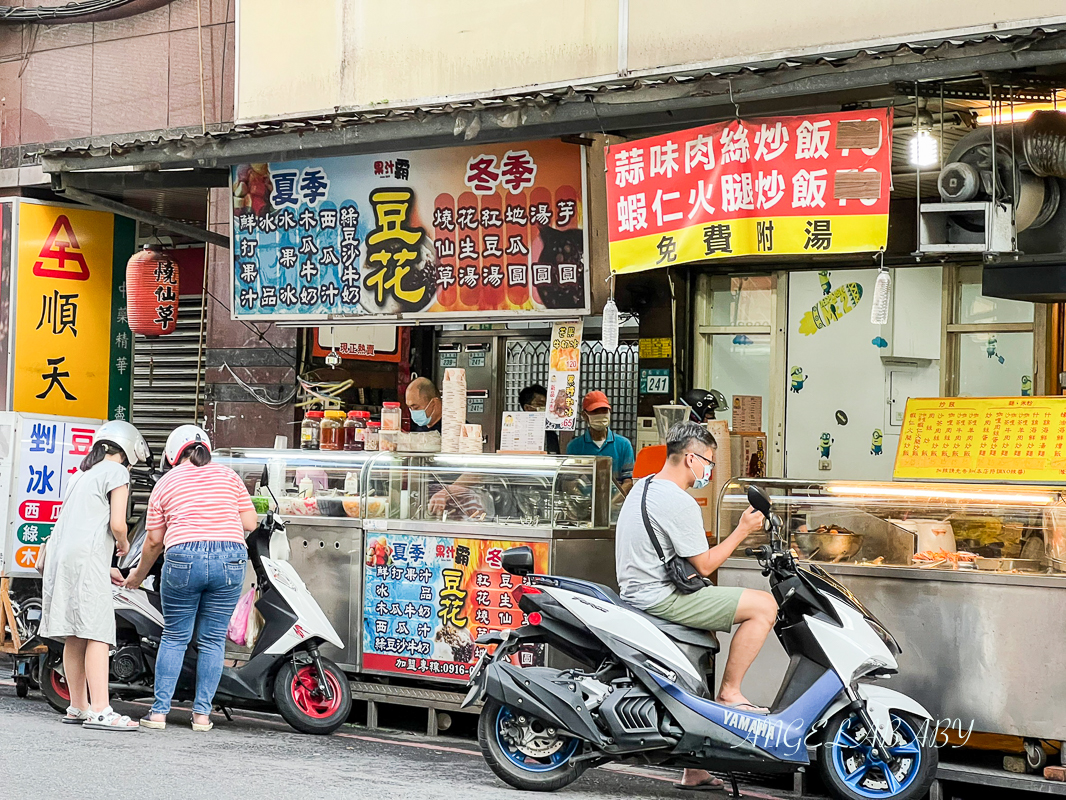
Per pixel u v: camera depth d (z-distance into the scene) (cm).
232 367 1068
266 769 630
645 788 653
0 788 562
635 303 972
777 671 690
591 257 833
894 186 827
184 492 727
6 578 898
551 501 750
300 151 838
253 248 958
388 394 1087
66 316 1065
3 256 1044
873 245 659
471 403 1093
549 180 838
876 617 663
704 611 616
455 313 884
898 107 696
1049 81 634
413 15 887
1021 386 888
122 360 1098
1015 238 651
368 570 800
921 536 662
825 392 947
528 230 849
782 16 735
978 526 652
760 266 954
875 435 932
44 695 821
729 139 696
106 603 727
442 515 786
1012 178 647
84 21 1151
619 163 737
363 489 808
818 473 948
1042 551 631
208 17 1093
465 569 769
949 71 609
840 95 679
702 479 639
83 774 596
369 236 909
